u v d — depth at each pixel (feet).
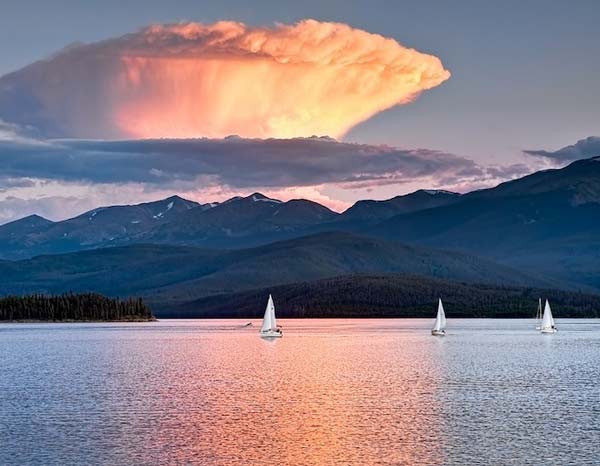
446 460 297.94
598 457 301.43
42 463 294.66
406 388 486.79
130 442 326.44
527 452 309.01
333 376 556.51
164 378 546.67
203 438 333.01
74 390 479.82
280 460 299.17
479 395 453.17
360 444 322.75
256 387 492.54
